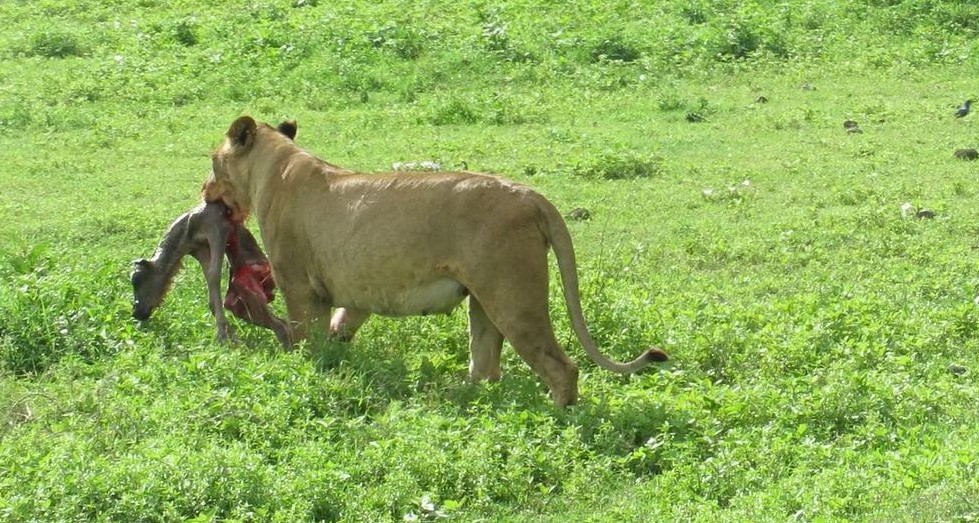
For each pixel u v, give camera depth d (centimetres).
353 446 1004
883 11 3334
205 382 1109
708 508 890
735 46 3142
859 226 1795
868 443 1023
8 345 1219
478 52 3044
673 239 1770
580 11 3378
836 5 3388
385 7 3428
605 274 1498
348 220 1157
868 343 1248
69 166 2228
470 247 1087
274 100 2769
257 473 923
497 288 1079
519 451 972
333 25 3203
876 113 2584
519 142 2367
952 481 879
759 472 962
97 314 1279
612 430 1031
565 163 2181
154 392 1098
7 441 1005
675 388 1155
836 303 1395
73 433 1010
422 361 1181
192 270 1483
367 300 1167
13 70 3005
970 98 2722
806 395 1096
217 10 3494
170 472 920
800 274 1577
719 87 2891
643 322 1286
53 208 1952
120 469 916
